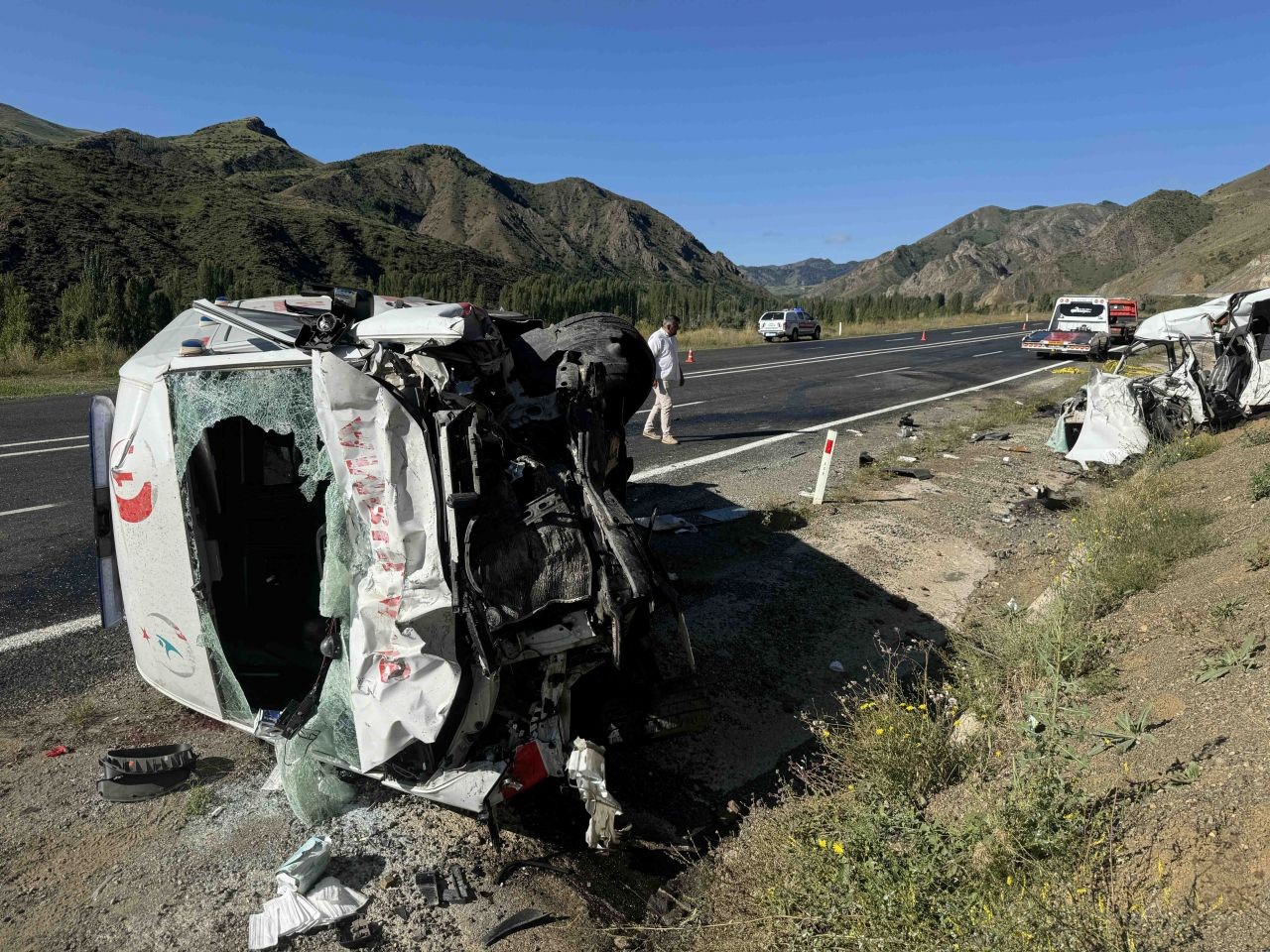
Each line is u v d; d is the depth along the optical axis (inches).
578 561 135.2
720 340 1541.6
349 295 149.6
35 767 163.2
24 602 239.3
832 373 942.4
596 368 154.9
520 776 134.1
